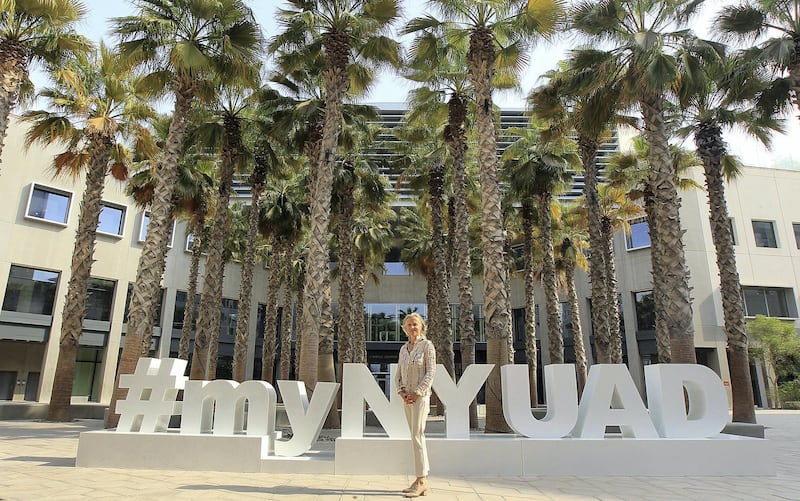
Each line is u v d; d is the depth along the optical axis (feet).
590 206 53.62
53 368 79.05
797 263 98.17
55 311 80.48
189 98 43.21
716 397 22.03
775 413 73.61
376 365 122.62
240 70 44.21
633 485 18.19
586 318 104.32
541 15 39.19
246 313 67.51
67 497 15.37
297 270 96.32
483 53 40.91
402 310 123.95
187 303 74.08
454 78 54.24
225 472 20.54
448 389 21.81
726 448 20.79
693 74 37.99
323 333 50.83
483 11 41.27
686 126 52.26
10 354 81.30
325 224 41.11
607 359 50.67
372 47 45.16
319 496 15.96
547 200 61.62
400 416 21.35
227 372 104.88
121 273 89.10
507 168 64.03
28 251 78.48
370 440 20.63
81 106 48.26
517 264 115.65
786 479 19.57
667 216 35.91
